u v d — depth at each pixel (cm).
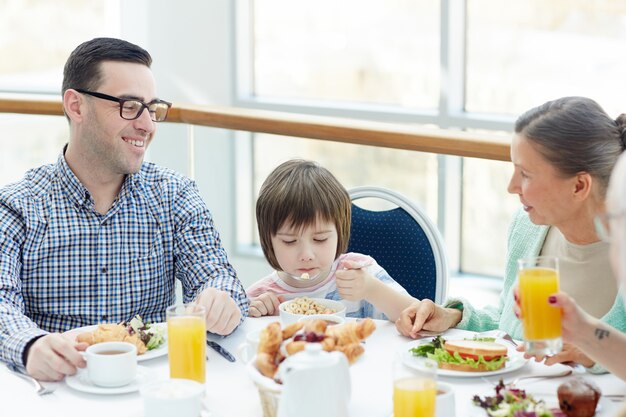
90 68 220
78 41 525
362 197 263
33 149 371
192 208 238
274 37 510
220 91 515
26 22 523
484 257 399
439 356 179
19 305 213
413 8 472
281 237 226
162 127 340
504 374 176
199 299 199
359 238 258
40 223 223
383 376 177
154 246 233
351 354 153
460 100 468
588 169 183
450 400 151
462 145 271
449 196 371
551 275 159
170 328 168
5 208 222
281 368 146
